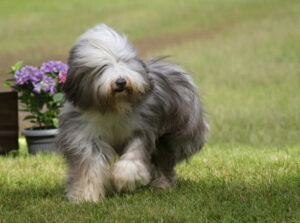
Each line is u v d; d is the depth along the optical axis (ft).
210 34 106.52
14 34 112.27
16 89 34.94
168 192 22.26
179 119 22.61
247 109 51.98
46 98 34.88
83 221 18.04
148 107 21.22
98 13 131.13
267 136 40.60
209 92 63.05
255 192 21.27
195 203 19.85
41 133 33.47
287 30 102.58
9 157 32.35
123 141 21.84
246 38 99.50
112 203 20.53
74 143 20.83
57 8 137.90
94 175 20.89
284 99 56.49
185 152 24.03
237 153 31.04
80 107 20.24
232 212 18.63
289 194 20.63
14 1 147.02
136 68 19.77
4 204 20.85
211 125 45.34
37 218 18.42
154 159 24.21
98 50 19.51
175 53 90.48
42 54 91.35
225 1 140.87
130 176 20.72
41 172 27.07
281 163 26.89
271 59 82.38
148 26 116.98
